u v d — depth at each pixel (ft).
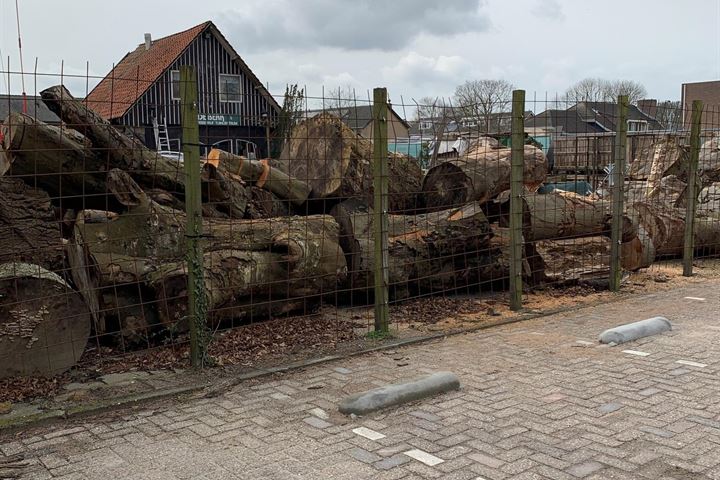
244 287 19.61
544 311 24.09
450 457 11.66
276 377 16.57
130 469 11.39
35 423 13.34
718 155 41.86
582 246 28.25
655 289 28.66
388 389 14.46
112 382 15.78
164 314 17.95
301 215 24.58
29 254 20.67
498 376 16.51
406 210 25.40
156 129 25.79
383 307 20.43
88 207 20.36
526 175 27.35
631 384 15.69
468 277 26.32
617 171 27.35
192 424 13.46
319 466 11.37
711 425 13.02
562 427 13.01
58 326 15.97
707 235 35.73
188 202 16.47
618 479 10.75
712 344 19.29
